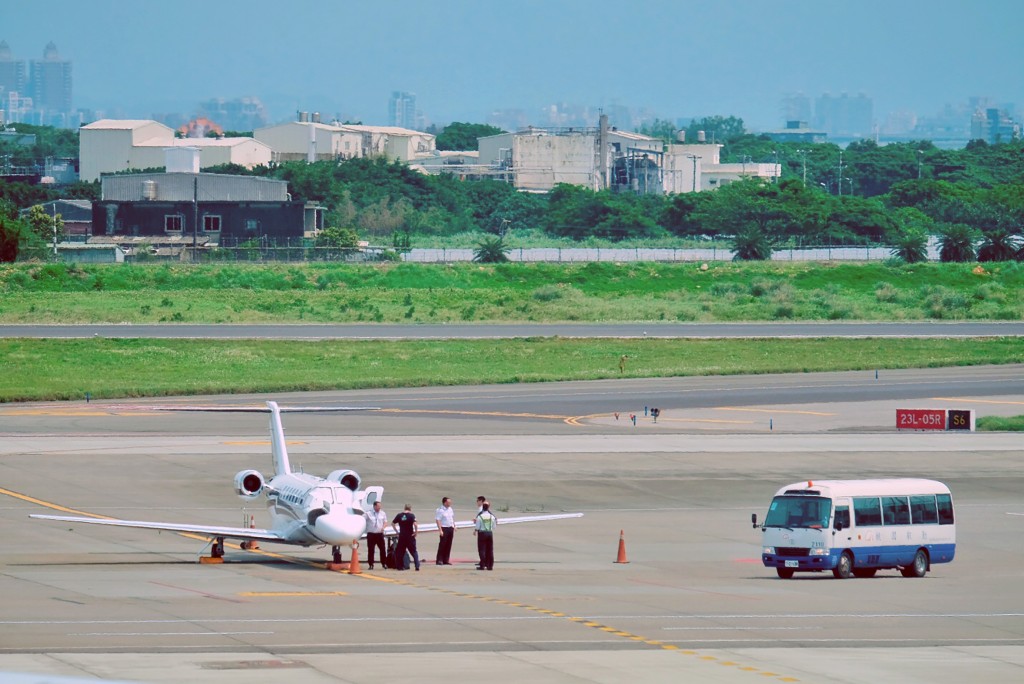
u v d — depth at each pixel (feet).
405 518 551.18
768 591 505.66
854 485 572.10
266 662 348.18
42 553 569.23
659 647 383.24
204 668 338.95
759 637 403.54
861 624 431.43
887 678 345.31
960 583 543.80
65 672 329.72
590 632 404.77
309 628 400.47
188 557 571.69
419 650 370.32
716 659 366.43
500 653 368.89
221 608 433.07
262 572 529.45
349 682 327.26
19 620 401.29
